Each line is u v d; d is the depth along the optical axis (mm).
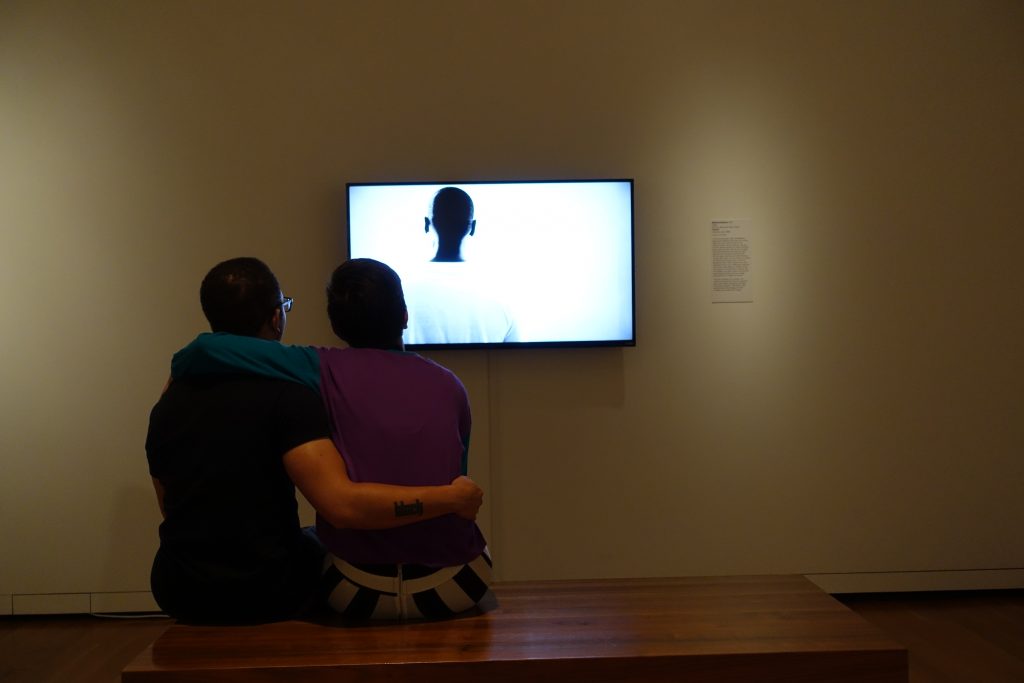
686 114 3307
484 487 3299
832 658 1475
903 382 3344
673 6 3305
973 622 3037
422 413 1601
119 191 3230
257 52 3256
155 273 3236
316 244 3264
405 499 1500
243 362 1574
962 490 3352
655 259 3316
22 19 3213
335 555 1632
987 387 3352
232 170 3250
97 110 3227
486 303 3217
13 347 3221
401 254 3209
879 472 3342
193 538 1563
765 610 1738
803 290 3338
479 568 1688
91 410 3227
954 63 3334
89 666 2715
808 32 3320
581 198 3223
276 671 1410
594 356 3309
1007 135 3344
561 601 1820
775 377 3340
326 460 1513
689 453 3328
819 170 3328
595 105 3291
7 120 3213
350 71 3268
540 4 3291
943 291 3346
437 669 1429
